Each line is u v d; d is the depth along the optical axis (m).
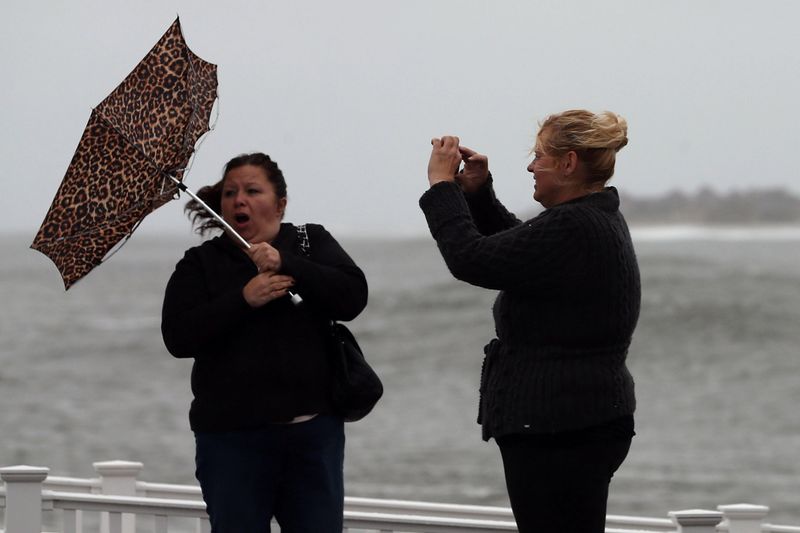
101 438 61.62
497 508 13.77
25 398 77.69
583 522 9.12
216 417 9.96
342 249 10.59
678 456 57.12
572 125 9.27
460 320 108.00
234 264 10.26
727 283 122.69
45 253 10.23
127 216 10.26
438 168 9.62
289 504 10.19
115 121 10.02
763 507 14.95
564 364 9.06
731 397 75.31
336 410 10.23
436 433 62.25
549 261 8.99
